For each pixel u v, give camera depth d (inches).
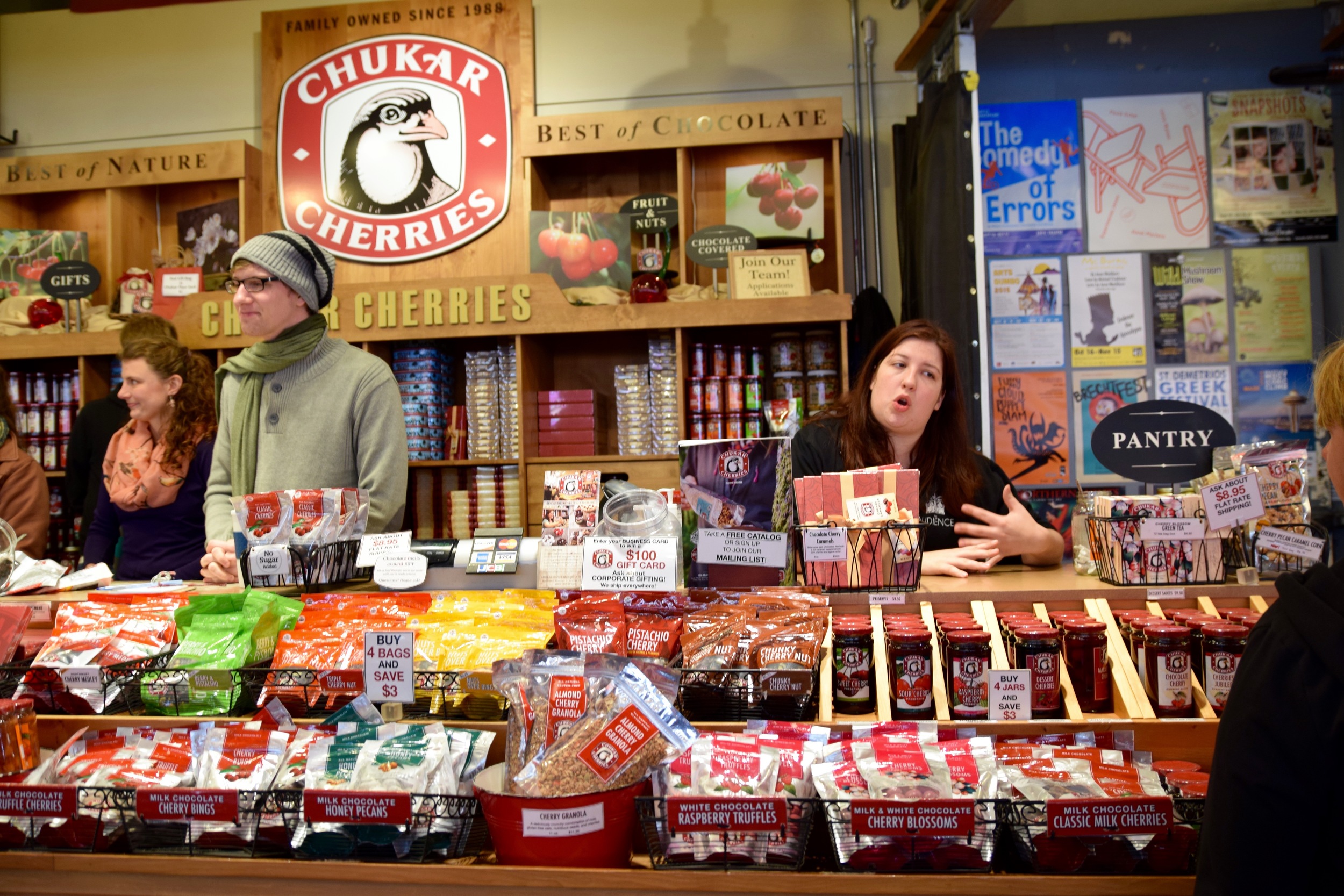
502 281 144.4
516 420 149.8
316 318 96.4
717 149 162.4
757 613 58.0
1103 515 64.3
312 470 94.0
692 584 63.8
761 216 157.2
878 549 62.6
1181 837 46.1
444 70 165.8
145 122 178.2
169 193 175.6
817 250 152.5
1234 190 152.8
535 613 61.1
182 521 111.7
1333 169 152.0
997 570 75.7
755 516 65.1
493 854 51.1
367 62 166.9
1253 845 36.6
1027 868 47.6
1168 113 153.5
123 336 129.4
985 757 49.8
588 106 167.9
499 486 150.5
